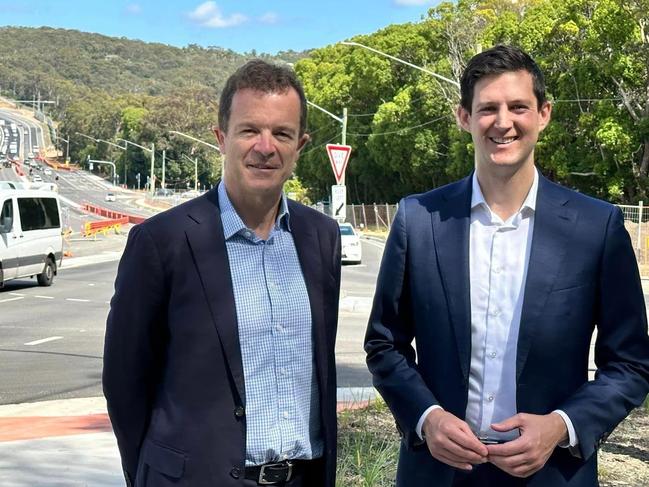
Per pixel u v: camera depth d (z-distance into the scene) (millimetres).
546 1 39844
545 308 2824
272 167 2869
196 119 137250
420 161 48094
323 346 2924
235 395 2775
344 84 59531
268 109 2855
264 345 2820
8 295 19469
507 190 2936
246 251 2887
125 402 2900
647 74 33875
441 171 48531
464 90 3029
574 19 35969
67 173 166625
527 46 36875
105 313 16328
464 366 2871
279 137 2879
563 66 36375
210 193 2979
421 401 2854
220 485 2740
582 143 35531
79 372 10305
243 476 2768
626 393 2820
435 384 2932
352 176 65312
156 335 2881
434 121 47094
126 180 146000
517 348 2824
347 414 6953
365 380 9469
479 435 2859
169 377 2842
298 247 2955
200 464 2742
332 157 19219
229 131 2904
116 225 50625
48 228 21875
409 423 2869
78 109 189000
